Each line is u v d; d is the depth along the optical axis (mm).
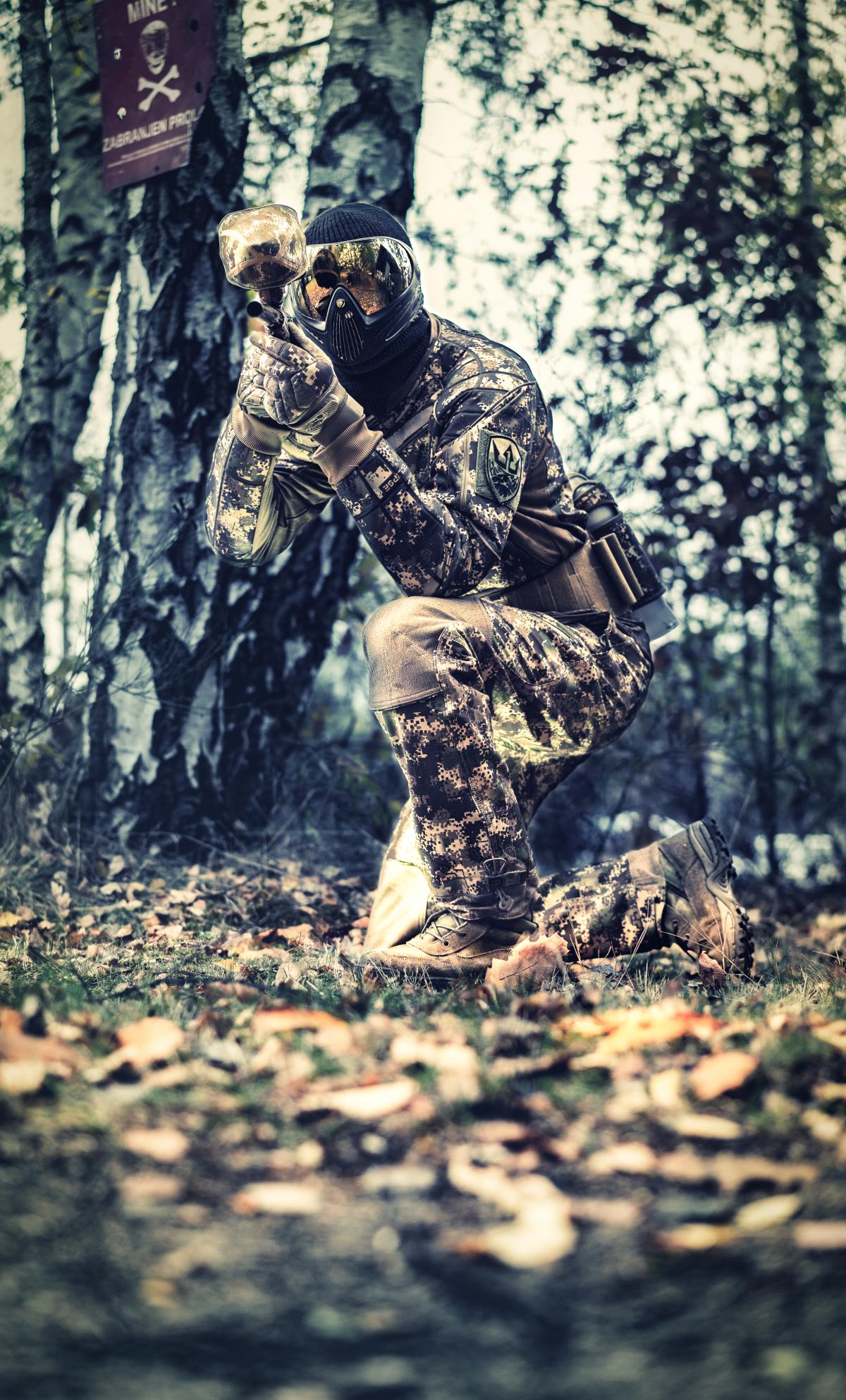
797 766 4836
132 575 4113
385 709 2229
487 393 2309
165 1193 1112
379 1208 1102
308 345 2164
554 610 2447
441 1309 920
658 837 4793
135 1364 837
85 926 3152
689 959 2773
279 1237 1034
